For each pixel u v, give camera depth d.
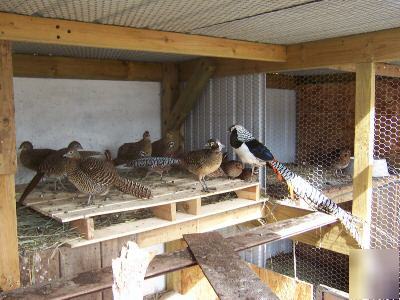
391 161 5.91
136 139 5.80
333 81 6.18
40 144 5.02
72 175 3.57
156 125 5.98
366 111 3.88
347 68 4.50
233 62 4.99
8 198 2.88
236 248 2.94
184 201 3.98
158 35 3.45
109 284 2.37
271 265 6.00
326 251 6.10
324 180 5.25
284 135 6.54
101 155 5.00
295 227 3.62
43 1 2.42
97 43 3.10
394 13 2.99
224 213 4.27
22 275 3.08
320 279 5.81
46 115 5.05
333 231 4.21
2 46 2.70
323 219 3.89
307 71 5.64
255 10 2.85
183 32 3.58
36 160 4.37
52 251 3.19
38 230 3.45
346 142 6.09
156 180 4.67
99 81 5.43
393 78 5.86
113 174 3.60
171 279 5.76
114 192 4.08
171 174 5.04
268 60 4.32
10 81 2.75
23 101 4.87
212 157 4.16
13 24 2.70
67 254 3.31
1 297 2.20
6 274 2.90
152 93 5.90
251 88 4.86
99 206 3.53
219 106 5.28
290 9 2.83
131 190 3.66
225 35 3.79
